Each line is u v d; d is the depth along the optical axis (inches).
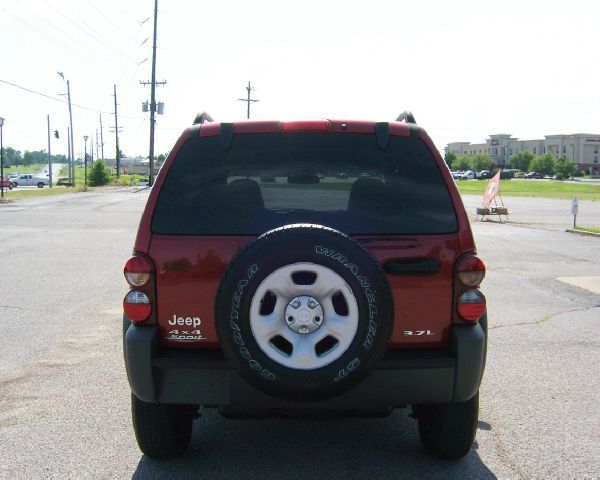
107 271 458.6
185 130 150.0
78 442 175.3
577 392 220.1
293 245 124.5
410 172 146.3
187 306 139.2
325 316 125.6
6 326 302.2
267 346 125.2
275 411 137.0
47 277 433.7
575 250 623.2
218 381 136.4
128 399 208.7
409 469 159.9
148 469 159.2
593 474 158.4
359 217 142.7
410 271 138.7
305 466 161.5
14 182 2807.6
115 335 287.7
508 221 1003.9
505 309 352.8
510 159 7598.4
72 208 1123.3
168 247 139.3
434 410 155.6
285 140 148.6
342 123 148.9
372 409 138.1
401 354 138.6
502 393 218.7
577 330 306.8
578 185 3334.2
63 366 243.3
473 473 157.9
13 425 187.0
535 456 168.7
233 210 143.1
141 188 2231.8
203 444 175.5
